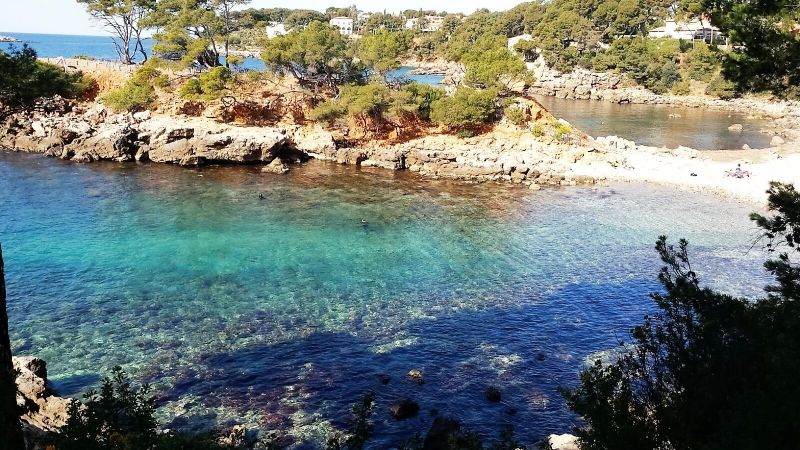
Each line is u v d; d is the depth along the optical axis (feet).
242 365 97.19
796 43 53.72
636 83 547.49
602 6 596.29
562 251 160.15
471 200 212.23
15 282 126.00
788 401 34.35
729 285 134.62
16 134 255.70
